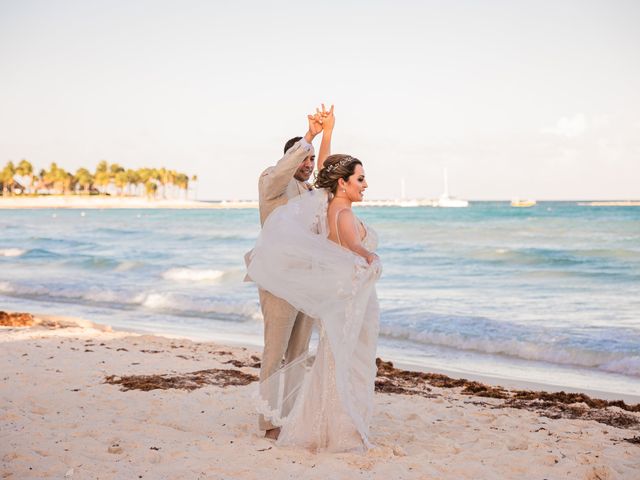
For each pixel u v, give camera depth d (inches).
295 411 168.2
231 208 5856.3
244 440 173.2
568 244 1296.8
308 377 167.8
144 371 273.1
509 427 200.7
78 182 7170.3
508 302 584.4
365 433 163.9
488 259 1013.8
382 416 207.9
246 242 1518.2
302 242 163.5
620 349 380.5
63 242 1562.5
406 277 804.6
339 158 167.8
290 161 166.2
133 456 155.3
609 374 342.6
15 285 715.4
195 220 2871.6
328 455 158.6
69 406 207.2
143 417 197.2
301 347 178.9
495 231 1680.6
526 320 487.2
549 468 153.8
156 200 7544.3
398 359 379.9
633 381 325.7
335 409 162.1
